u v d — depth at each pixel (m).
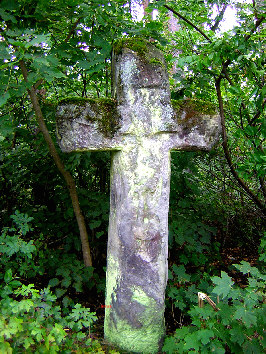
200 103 1.96
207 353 1.46
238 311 1.43
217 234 3.39
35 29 2.05
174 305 2.19
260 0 2.24
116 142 1.79
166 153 1.88
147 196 1.82
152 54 1.83
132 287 1.82
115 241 1.87
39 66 1.51
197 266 2.75
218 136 2.04
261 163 2.18
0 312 1.38
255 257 3.14
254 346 1.44
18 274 2.38
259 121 2.36
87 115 1.74
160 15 3.06
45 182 2.98
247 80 2.78
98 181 3.21
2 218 2.87
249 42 2.22
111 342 1.88
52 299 1.67
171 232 2.63
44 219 2.84
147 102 1.80
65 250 2.67
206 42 2.52
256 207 3.11
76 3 2.01
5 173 2.88
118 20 2.27
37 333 1.30
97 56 1.98
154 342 1.84
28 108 3.07
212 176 3.31
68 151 1.79
